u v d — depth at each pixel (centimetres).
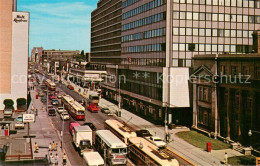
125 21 9825
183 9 6694
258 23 7200
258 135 4356
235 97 4919
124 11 9938
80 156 4222
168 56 6688
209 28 6844
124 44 9950
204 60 5738
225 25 6962
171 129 6203
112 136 4184
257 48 5550
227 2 6962
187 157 4228
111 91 11444
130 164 3853
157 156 3200
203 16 6800
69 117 7381
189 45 6731
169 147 4769
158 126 6519
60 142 4969
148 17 7781
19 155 3341
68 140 5134
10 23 8469
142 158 3519
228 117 5031
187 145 4900
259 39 5538
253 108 4381
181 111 6631
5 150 3956
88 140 4284
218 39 6912
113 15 12950
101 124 6494
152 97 7325
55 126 6272
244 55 4581
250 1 7119
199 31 6788
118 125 4891
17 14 8512
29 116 5212
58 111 7944
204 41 6819
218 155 4341
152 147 3569
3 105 8506
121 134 4353
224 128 5247
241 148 4559
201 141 5144
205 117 5791
